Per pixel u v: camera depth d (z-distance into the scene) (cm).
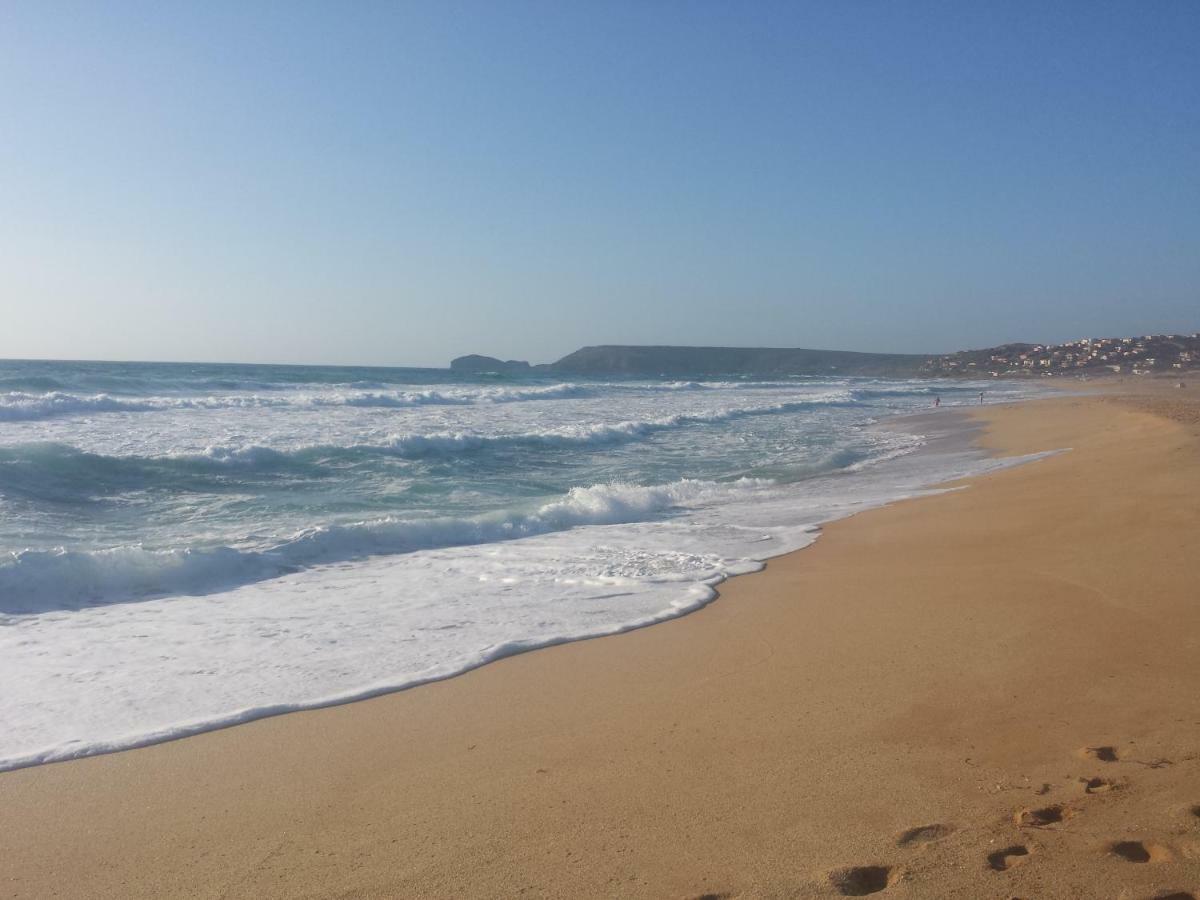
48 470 1291
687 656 573
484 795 373
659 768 392
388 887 300
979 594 683
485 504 1277
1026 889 269
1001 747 387
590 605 724
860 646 568
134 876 317
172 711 489
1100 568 722
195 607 727
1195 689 440
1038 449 1941
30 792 390
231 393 3309
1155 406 3288
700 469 1742
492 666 566
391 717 477
